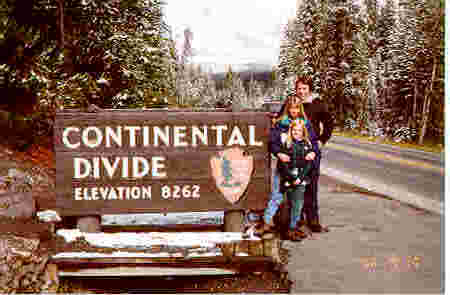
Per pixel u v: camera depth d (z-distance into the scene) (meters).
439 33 38.31
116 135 4.93
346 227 5.50
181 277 4.46
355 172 11.02
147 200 4.99
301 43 43.03
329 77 38.84
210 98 107.38
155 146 4.98
